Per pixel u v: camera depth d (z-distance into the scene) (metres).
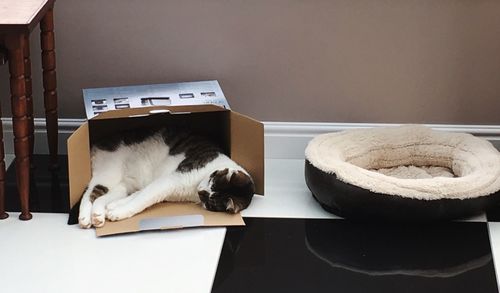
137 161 1.60
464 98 1.75
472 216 1.53
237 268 1.38
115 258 1.40
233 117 1.57
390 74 1.74
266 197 1.62
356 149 1.66
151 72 1.76
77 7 1.71
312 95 1.76
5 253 1.42
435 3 1.67
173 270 1.37
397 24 1.69
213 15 1.70
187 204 1.57
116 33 1.73
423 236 1.47
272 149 1.80
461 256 1.41
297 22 1.70
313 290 1.32
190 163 1.56
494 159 1.56
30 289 1.32
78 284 1.33
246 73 1.75
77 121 1.80
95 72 1.76
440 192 1.45
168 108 1.52
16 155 1.48
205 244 1.45
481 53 1.71
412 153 1.69
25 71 1.63
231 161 1.57
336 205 1.51
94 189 1.55
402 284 1.34
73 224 1.51
